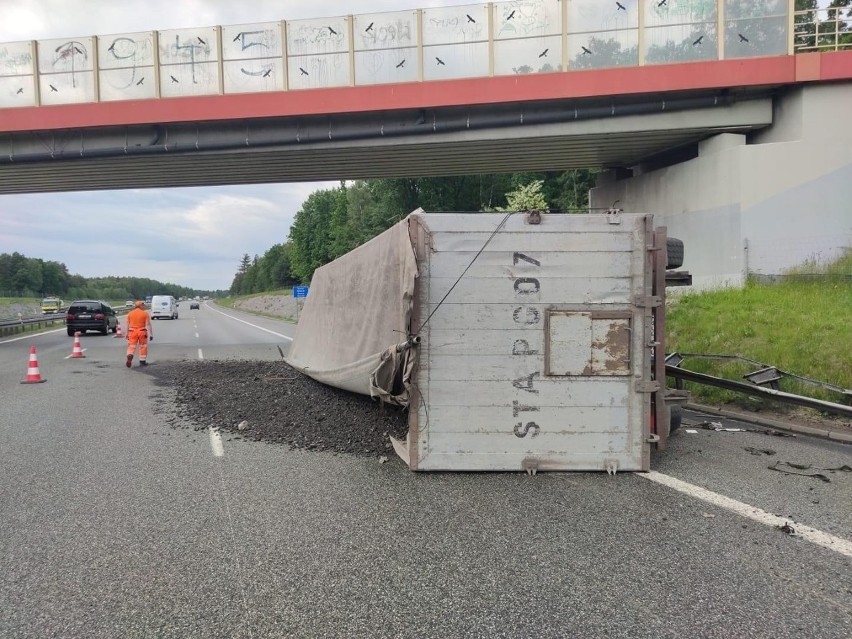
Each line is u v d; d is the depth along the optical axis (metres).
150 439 7.50
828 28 19.97
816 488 5.35
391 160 22.14
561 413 5.75
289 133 19.91
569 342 5.71
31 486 5.55
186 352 20.47
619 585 3.54
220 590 3.51
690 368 10.55
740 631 3.05
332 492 5.29
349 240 52.75
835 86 17.00
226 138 20.09
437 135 19.55
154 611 3.28
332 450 6.81
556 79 18.14
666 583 3.56
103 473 5.98
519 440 5.77
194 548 4.11
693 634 3.02
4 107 20.16
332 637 3.01
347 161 22.03
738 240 17.45
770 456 6.44
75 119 19.80
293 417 8.45
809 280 15.02
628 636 3.00
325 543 4.18
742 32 17.64
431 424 5.77
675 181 20.42
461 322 5.72
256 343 24.48
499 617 3.19
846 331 10.62
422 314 5.71
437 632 3.05
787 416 8.22
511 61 18.58
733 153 17.61
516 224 5.70
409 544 4.14
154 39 19.62
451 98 18.53
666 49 17.95
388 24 18.88
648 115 18.70
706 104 18.27
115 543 4.21
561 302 5.70
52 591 3.52
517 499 5.04
